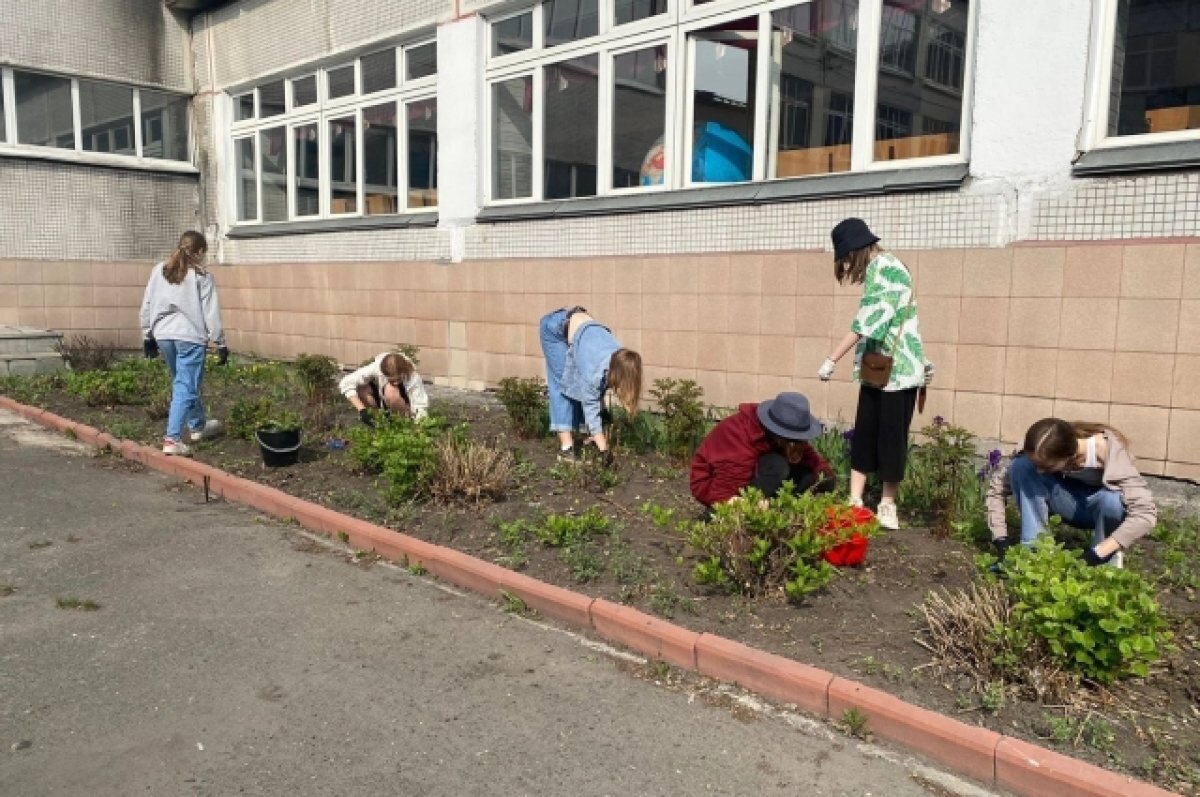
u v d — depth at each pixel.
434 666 3.84
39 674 3.70
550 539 5.04
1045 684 3.35
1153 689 3.47
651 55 8.31
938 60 6.57
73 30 12.16
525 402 7.73
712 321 7.82
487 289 9.79
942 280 6.46
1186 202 5.47
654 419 7.42
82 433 8.12
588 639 4.15
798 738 3.32
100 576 4.82
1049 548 3.66
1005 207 6.18
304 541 5.50
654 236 8.25
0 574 4.80
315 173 12.05
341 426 8.17
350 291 11.42
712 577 4.26
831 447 6.28
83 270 12.42
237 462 6.99
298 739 3.24
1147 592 3.80
